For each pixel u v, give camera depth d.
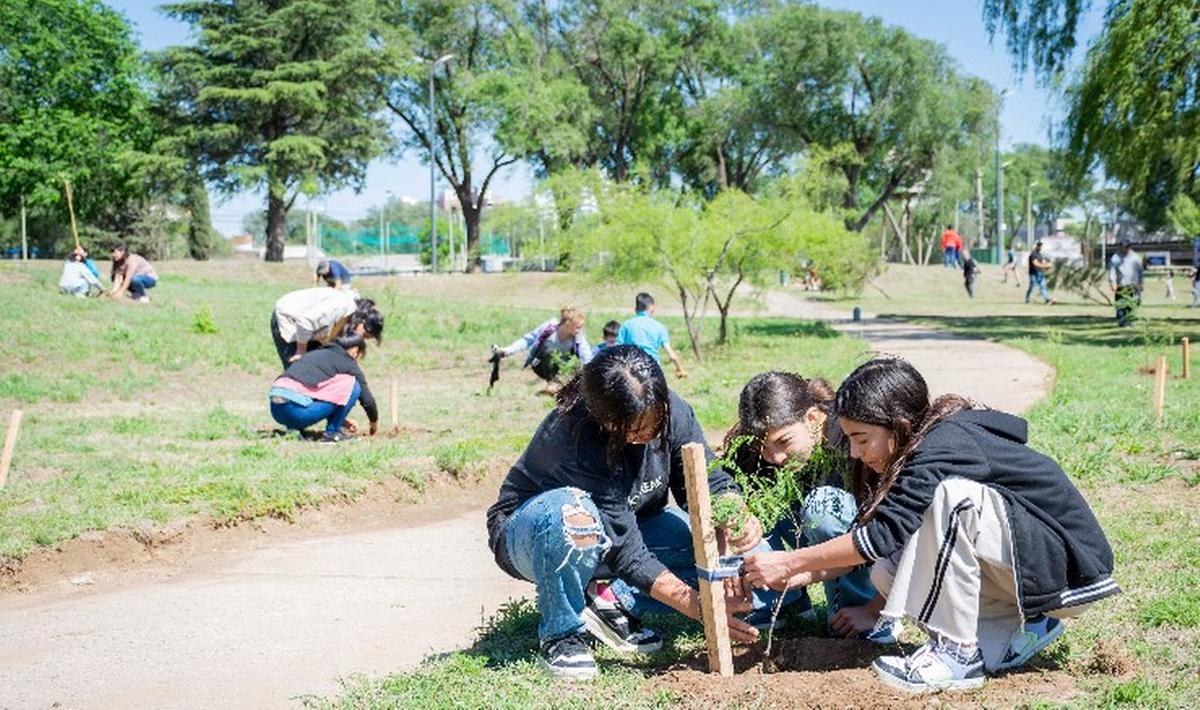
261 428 11.68
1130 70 21.80
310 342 11.02
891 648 4.39
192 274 36.47
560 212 20.36
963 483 3.79
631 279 19.92
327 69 48.28
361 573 6.71
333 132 51.19
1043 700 3.66
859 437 3.98
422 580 6.50
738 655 4.43
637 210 19.39
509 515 4.45
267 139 49.91
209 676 4.79
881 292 44.00
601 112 55.19
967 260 43.22
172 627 5.61
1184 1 21.03
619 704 3.85
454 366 19.14
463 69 52.31
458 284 39.28
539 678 4.19
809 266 22.80
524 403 13.70
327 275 13.20
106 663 5.04
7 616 5.98
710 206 20.55
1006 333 24.23
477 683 4.16
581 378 4.26
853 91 54.94
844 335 24.34
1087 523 3.92
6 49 49.97
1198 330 23.06
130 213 68.12
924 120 52.94
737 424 4.68
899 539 3.83
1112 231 93.06
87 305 20.78
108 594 6.44
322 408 10.51
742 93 55.50
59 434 10.97
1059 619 4.15
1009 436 3.99
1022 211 111.44
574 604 4.23
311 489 8.23
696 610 4.20
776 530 4.84
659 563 4.32
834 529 4.34
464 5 51.53
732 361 18.75
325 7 47.75
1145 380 13.53
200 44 48.28
